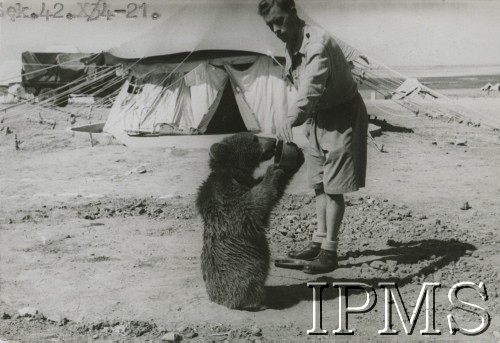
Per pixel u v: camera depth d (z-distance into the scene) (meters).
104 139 13.86
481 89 15.80
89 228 6.93
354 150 4.97
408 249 6.04
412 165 11.02
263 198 4.38
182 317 4.31
